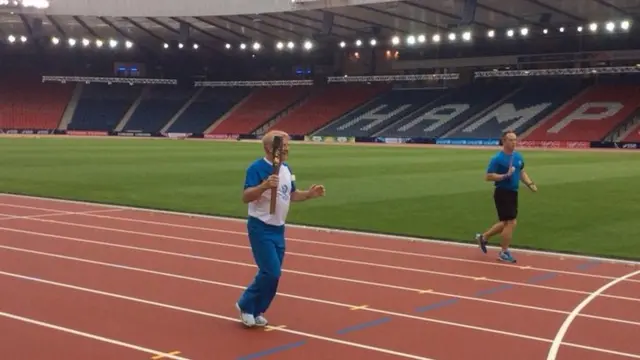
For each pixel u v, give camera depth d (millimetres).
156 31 66750
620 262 12289
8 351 7004
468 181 27141
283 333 7707
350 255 12617
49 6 59281
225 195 22359
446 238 14750
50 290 9578
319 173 30828
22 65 84562
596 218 17703
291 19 57844
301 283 10242
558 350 7262
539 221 17203
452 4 48781
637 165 36219
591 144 57906
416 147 58375
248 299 7762
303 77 84562
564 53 67688
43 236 14258
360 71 80188
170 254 12391
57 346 7184
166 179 27641
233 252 12641
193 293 9516
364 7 51406
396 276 10828
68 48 78625
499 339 7602
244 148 52750
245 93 86875
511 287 10180
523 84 72125
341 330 7848
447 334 7758
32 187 24438
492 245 13969
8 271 10781
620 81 68062
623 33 61812
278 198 7562
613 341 7590
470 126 66438
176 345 7246
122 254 12344
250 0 55406
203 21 60844
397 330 7879
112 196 22016
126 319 8195
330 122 76062
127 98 86625
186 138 78312
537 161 39562
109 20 62406
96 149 48844
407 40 61344
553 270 11516
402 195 22469
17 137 69938
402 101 76062
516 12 50688
